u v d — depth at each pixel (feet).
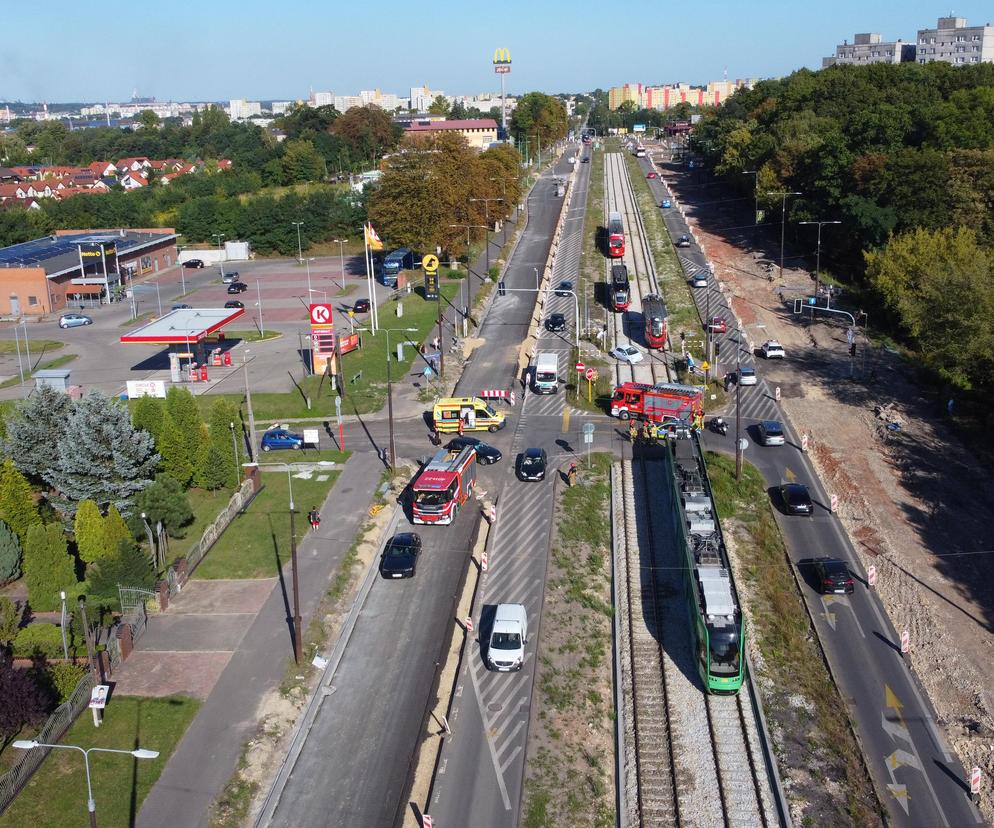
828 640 169.37
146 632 170.81
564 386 299.58
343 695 153.58
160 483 205.36
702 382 299.99
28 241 573.74
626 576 189.67
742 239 501.97
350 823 127.13
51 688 148.66
